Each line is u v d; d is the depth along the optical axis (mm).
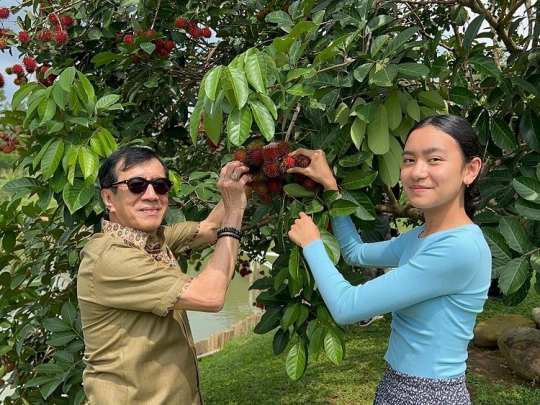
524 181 1877
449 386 1451
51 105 1899
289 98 1847
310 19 2385
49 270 3020
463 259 1384
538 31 2445
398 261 1785
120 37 3225
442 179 1424
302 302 2027
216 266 1595
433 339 1446
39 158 1912
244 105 1450
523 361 4645
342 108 2021
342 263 2176
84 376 1628
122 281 1482
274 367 5969
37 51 3230
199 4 3283
